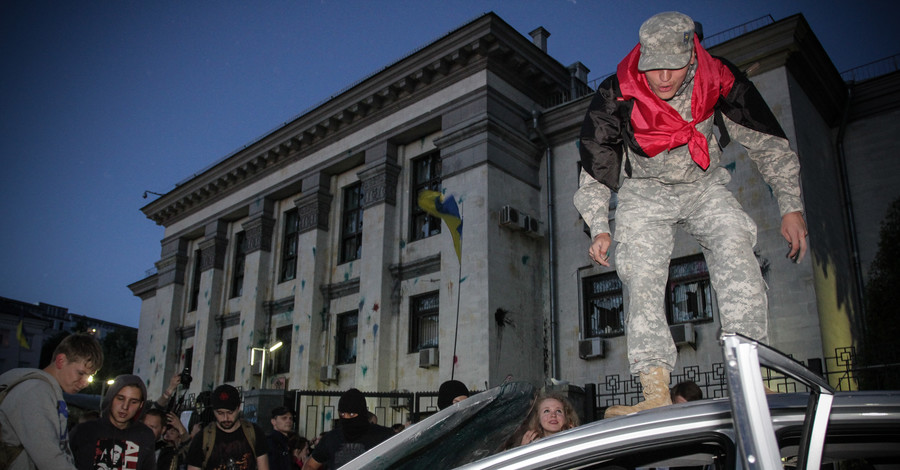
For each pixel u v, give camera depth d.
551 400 3.29
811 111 15.45
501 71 17.69
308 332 19.86
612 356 15.45
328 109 20.70
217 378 23.58
